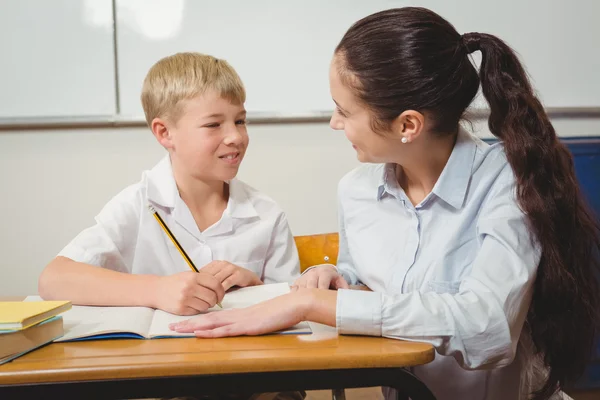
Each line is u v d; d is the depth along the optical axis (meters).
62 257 1.05
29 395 0.64
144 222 1.22
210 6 2.03
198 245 1.25
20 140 2.02
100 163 2.05
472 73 0.97
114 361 0.66
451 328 0.76
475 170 1.00
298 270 1.33
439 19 0.94
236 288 1.06
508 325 0.78
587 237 0.98
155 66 1.28
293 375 0.67
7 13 1.99
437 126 0.94
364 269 1.12
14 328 0.67
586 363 1.01
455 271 1.00
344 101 0.93
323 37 2.08
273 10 2.05
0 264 2.06
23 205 2.05
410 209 1.05
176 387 0.66
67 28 2.00
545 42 2.15
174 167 1.27
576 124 2.19
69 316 0.85
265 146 2.10
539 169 0.92
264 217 1.31
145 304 0.90
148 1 2.01
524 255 0.87
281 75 2.08
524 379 1.06
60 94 2.02
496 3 2.12
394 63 0.89
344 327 0.76
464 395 1.05
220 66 1.24
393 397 1.13
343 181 1.19
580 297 0.96
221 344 0.72
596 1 2.15
